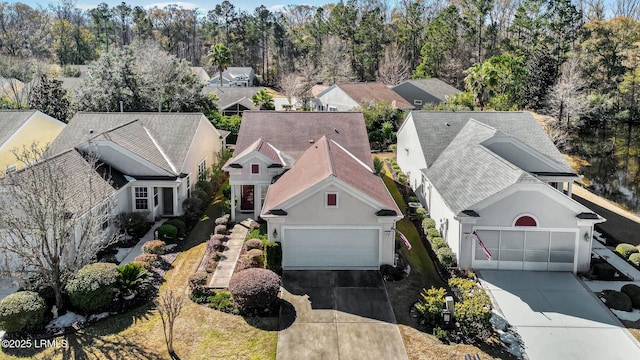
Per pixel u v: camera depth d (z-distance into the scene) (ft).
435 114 110.83
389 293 63.00
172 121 103.65
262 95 203.00
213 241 74.38
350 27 290.15
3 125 99.86
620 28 199.00
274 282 58.34
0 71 191.11
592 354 51.11
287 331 53.88
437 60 266.16
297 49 326.65
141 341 51.93
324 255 68.80
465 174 80.79
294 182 74.18
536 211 67.15
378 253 68.74
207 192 99.86
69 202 62.75
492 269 69.05
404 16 303.89
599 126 194.49
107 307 57.88
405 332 54.24
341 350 50.75
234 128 159.63
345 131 101.76
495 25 265.54
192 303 59.52
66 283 57.57
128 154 85.35
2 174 78.13
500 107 169.07
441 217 80.69
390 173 122.52
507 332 54.75
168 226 78.84
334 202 66.69
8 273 56.90
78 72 248.52
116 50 143.54
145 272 62.23
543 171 89.10
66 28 313.12
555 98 177.99
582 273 68.33
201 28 371.35
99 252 73.05
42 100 140.67
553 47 221.66
